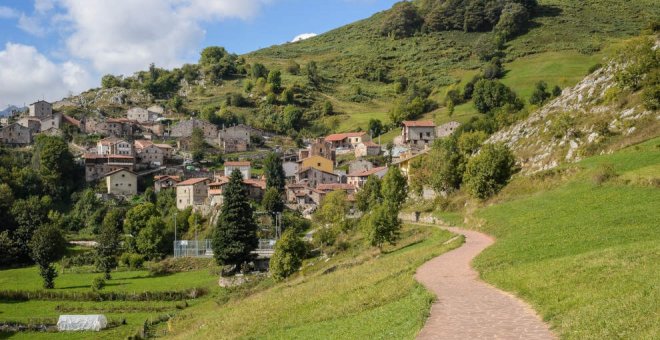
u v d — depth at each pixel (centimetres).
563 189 7525
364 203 14675
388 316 3541
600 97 10775
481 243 6309
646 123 8956
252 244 11844
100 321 8062
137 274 12681
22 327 8006
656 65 9794
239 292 8962
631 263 3381
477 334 2655
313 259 10744
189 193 19100
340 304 4572
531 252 4722
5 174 19888
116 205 19525
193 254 13912
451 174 12088
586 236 4809
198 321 6744
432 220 10375
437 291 3838
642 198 5775
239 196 11831
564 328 2577
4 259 14412
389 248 8519
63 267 13750
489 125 17425
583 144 9606
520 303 3294
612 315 2552
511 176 10538
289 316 4738
